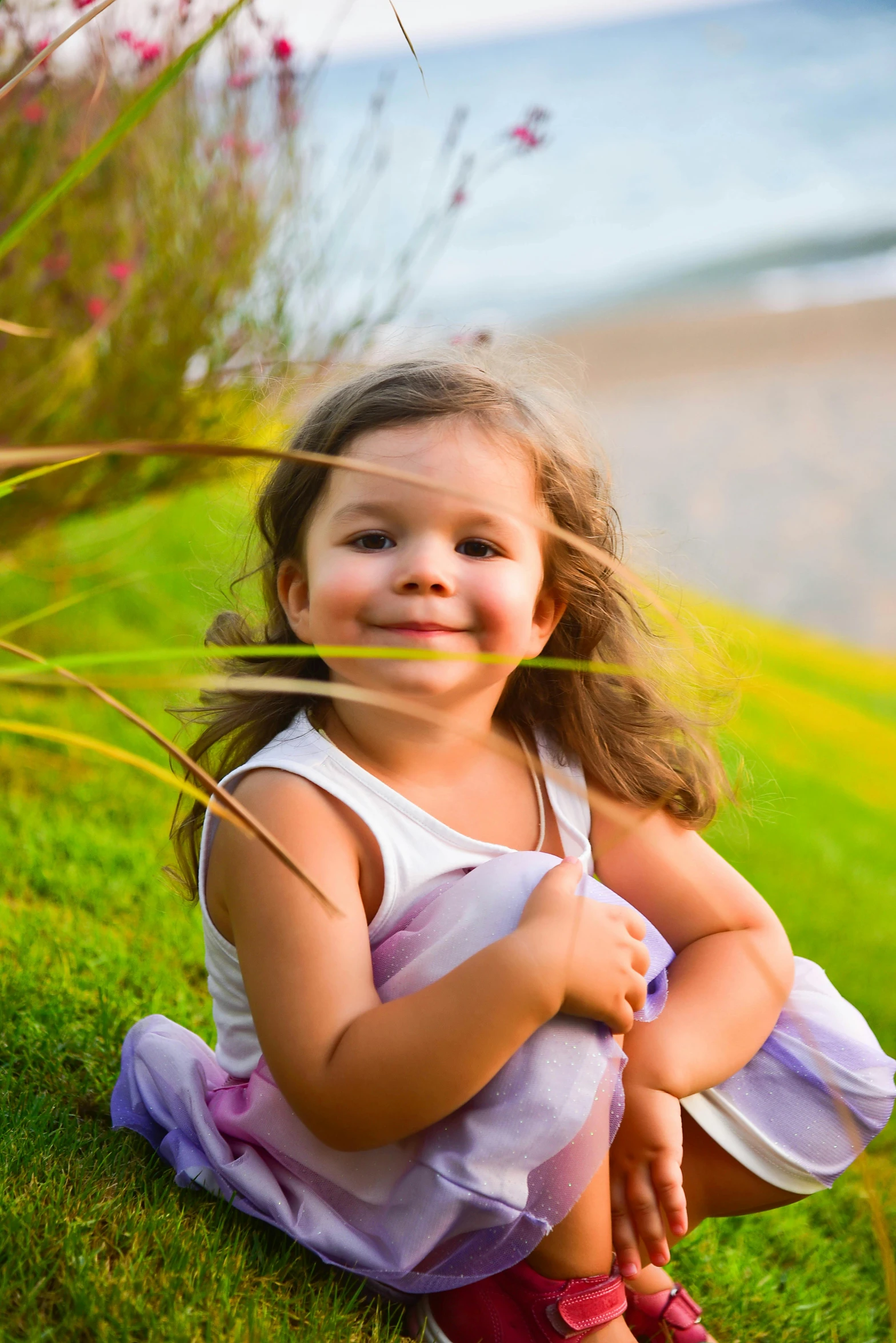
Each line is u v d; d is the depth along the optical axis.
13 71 2.56
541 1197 1.24
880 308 21.89
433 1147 1.26
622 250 30.41
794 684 5.88
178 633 3.80
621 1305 1.32
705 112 41.97
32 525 3.15
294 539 1.56
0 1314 1.11
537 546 1.48
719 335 21.33
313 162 3.30
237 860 1.33
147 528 4.39
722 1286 1.72
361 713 1.43
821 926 3.36
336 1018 1.24
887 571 11.13
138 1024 1.59
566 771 1.61
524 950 1.21
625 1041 1.40
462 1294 1.30
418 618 1.35
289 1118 1.34
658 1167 1.34
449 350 1.68
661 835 1.62
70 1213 1.26
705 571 11.12
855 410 16.00
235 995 1.43
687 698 1.85
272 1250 1.34
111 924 2.30
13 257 2.71
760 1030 1.46
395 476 0.88
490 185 37.66
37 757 3.04
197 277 3.10
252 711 1.64
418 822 1.39
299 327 3.25
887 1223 2.03
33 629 3.62
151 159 3.07
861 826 4.62
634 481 13.87
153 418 3.17
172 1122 1.46
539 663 1.05
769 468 14.09
